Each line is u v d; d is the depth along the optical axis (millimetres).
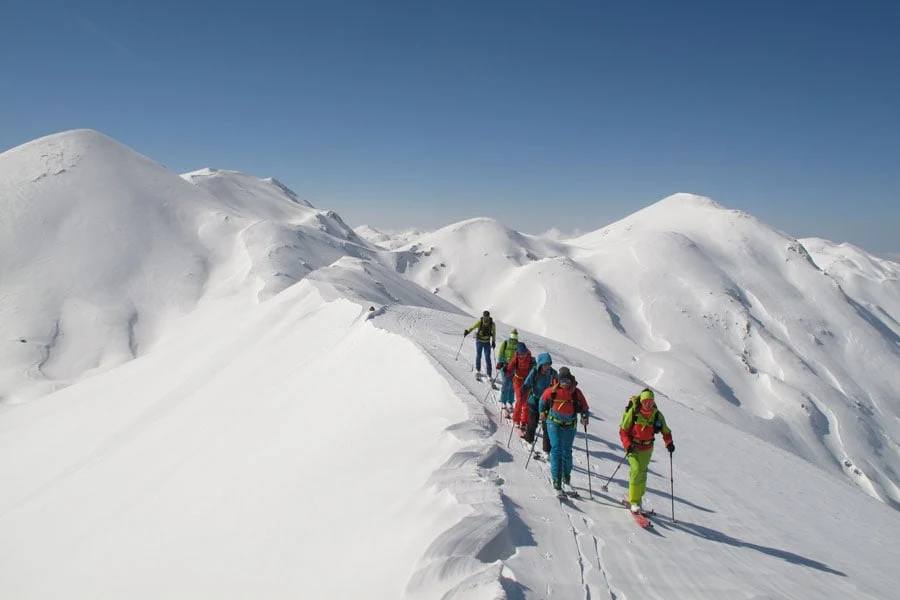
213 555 7949
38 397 62594
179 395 28656
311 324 30844
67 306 87688
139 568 9062
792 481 15117
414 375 12906
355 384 14758
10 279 91188
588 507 7625
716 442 17266
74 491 17250
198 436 18000
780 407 100688
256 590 6449
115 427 26578
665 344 120875
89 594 9156
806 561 8219
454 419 9414
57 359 75875
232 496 10125
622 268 159000
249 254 111688
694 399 91688
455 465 7562
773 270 169875
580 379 21984
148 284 99125
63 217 109938
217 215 129875
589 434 12000
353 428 10984
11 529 15578
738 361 117312
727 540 8023
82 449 24922
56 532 14078
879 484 87688
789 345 133000
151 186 133750
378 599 5059
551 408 7922
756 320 138250
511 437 9719
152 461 17422
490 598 4645
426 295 87188
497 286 175375
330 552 6496
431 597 4773
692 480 11336
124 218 116062
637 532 7141
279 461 11023
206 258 112938
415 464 8023
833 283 164750
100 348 79812
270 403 17547
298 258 114188
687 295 142625
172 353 39594
